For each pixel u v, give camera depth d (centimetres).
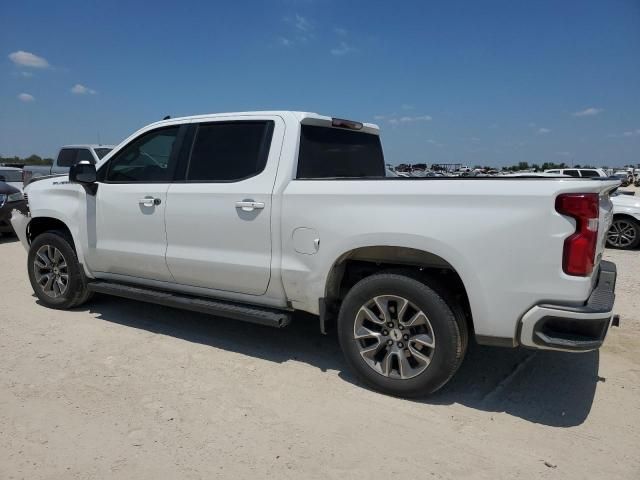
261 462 279
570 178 329
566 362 414
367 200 347
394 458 283
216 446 293
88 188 495
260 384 372
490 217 309
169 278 454
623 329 496
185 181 438
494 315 313
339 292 390
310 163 407
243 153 412
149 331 481
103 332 477
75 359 413
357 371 367
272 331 486
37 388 361
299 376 387
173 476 266
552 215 294
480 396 357
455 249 318
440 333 329
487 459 283
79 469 271
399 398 353
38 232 575
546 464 279
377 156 514
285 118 400
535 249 298
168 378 380
